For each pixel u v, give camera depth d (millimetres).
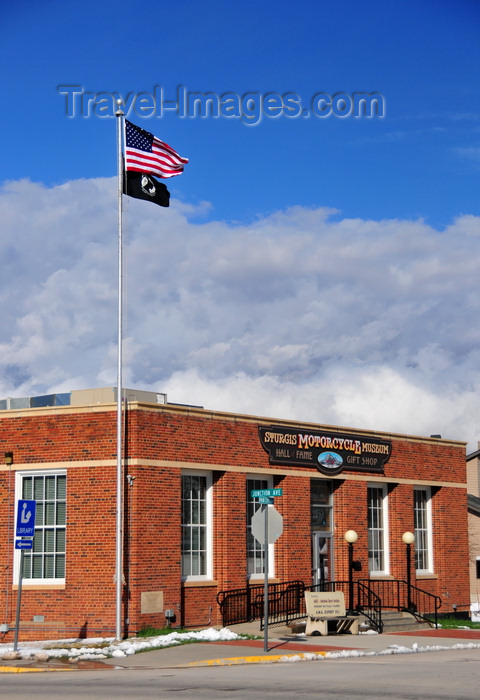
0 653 22469
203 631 25703
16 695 15320
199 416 28594
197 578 28406
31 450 27875
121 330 26406
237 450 29672
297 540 31297
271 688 15945
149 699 14562
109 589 26125
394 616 31531
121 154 27125
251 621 29172
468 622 34125
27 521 23203
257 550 30516
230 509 29172
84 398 29969
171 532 27188
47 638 26703
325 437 32750
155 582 26500
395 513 35406
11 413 28297
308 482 32062
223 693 15312
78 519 26891
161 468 27125
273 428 31016
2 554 27875
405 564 35281
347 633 28219
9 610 27453
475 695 14555
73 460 27203
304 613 31031
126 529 26312
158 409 27328
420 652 23766
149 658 21875
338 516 33344
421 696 14469
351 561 33125
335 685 16141
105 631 26000
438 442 37656
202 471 28953
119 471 25766
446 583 36844
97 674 19484
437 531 37156
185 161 28000
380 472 34812
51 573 27344
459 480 38344
